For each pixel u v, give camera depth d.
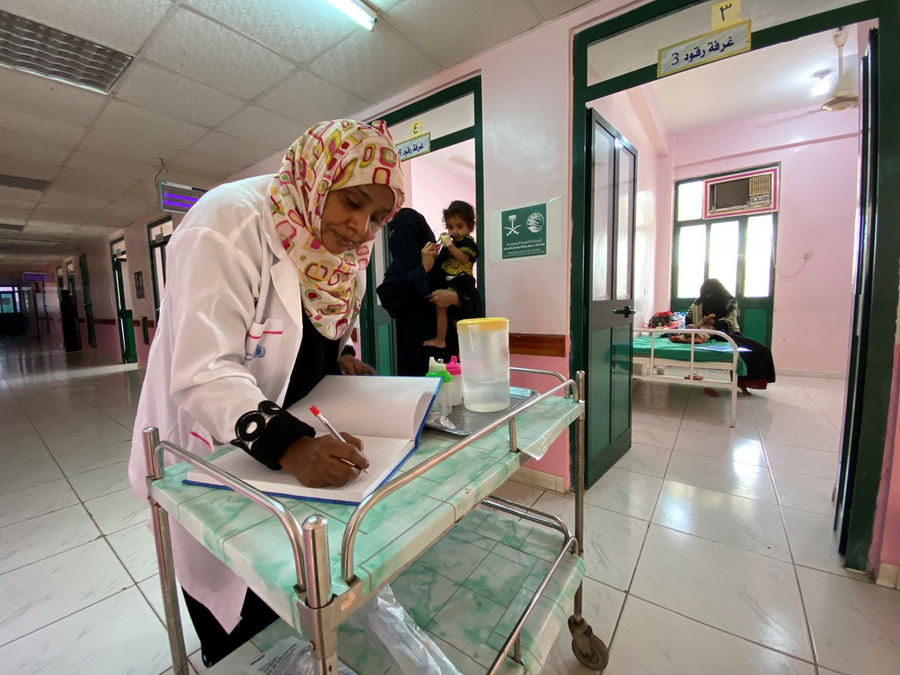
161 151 3.38
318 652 0.36
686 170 5.30
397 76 2.35
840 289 4.48
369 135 0.63
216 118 2.82
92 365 7.29
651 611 1.29
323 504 0.50
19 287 16.59
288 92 2.51
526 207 2.08
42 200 4.66
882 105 1.30
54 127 2.86
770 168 4.79
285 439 0.52
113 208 5.12
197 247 0.60
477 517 1.22
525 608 0.85
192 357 0.55
